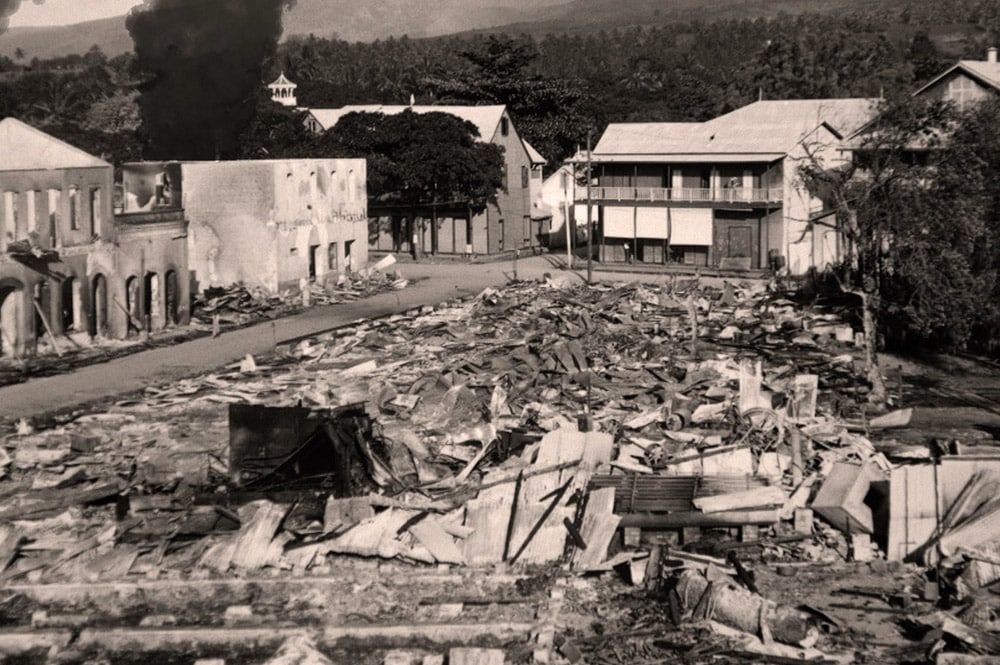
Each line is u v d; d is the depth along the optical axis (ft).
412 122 269.64
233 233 211.82
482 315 186.91
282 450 98.58
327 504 90.27
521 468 97.55
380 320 185.26
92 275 162.61
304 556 85.20
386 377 143.74
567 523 86.79
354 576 82.99
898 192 138.10
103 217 164.04
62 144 162.71
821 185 214.90
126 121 382.63
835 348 161.38
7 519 92.84
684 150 255.50
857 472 90.63
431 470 102.37
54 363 151.74
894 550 84.74
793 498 91.20
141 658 73.05
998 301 145.69
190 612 78.69
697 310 187.01
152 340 171.01
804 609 76.59
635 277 237.04
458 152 264.72
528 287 217.56
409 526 87.71
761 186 247.91
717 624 74.23
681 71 543.39
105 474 104.17
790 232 242.78
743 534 87.71
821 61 468.75
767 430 109.40
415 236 279.08
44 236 153.38
